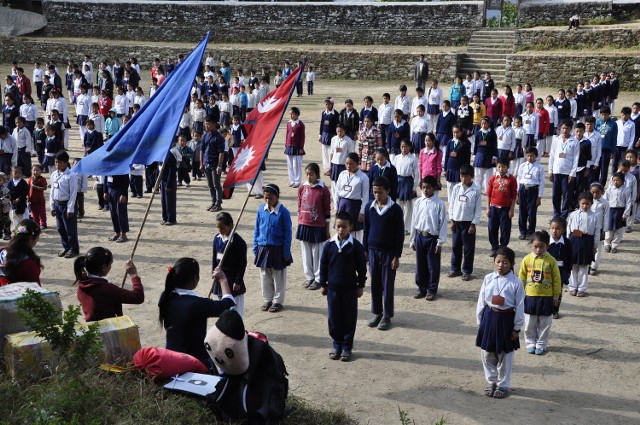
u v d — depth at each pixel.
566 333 9.78
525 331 9.27
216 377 6.76
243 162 9.22
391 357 9.05
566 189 14.59
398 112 18.12
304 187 11.20
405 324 10.08
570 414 7.70
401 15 37.50
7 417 6.14
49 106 23.12
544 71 31.50
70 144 24.02
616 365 8.85
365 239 9.92
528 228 13.79
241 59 37.28
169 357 6.84
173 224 14.94
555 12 35.09
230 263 9.25
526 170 13.47
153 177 17.55
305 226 11.17
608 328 9.91
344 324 8.91
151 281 11.60
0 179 13.76
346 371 8.66
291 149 17.81
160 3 40.34
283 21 39.19
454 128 15.31
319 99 30.89
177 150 17.80
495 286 7.93
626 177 12.85
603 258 12.84
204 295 10.92
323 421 7.08
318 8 38.62
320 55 36.19
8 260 8.10
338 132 15.59
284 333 9.73
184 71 9.14
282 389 6.39
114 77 33.78
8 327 7.18
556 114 21.05
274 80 34.69
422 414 7.65
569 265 10.23
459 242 11.70
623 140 17.22
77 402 6.22
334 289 8.81
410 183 13.84
